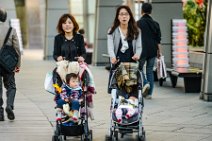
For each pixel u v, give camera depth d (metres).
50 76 11.59
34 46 65.31
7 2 40.16
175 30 24.06
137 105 11.59
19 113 15.54
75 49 12.38
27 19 64.94
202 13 27.59
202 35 27.42
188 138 12.11
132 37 12.77
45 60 41.75
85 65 11.62
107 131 12.91
